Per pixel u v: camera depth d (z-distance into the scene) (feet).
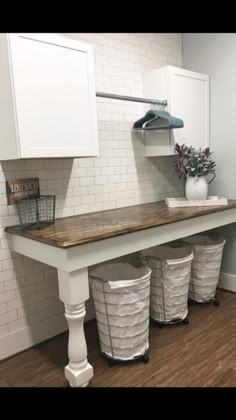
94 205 7.97
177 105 8.45
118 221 6.56
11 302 6.74
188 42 9.65
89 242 5.18
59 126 5.98
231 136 9.05
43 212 6.85
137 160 8.87
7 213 6.51
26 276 6.92
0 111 5.82
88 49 6.28
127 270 7.43
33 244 5.81
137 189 8.95
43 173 6.99
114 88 8.13
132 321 6.12
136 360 6.31
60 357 6.64
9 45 5.25
